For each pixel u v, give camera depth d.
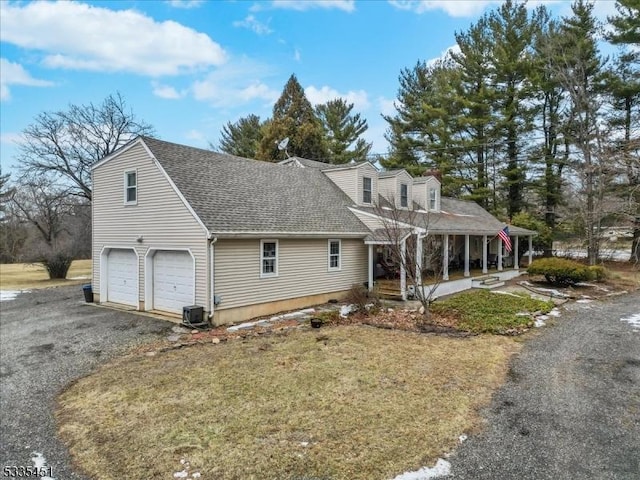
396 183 19.42
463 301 13.83
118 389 7.04
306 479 4.37
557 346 9.30
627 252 29.92
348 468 4.54
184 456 4.87
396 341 9.58
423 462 4.65
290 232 12.98
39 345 10.14
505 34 28.83
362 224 16.72
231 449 4.98
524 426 5.50
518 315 11.98
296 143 32.56
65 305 15.39
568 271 17.91
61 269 25.22
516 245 23.45
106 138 26.58
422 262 13.32
